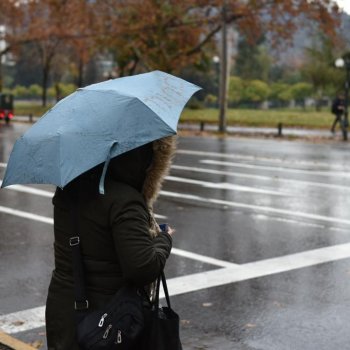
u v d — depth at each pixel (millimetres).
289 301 9367
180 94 4520
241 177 23219
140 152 4305
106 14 57531
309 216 16125
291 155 30672
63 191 4258
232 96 127438
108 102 4219
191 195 19234
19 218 15703
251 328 8305
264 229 14539
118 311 4078
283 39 51781
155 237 4406
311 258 11883
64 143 4105
